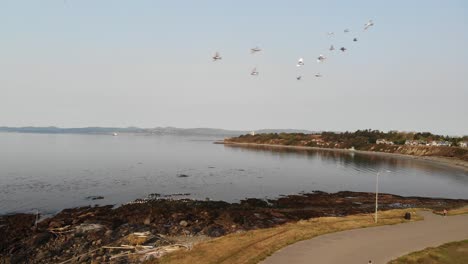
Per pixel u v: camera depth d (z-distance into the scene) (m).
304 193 80.12
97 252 37.69
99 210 56.75
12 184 77.00
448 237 38.25
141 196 70.19
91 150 175.50
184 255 33.22
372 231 39.94
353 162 156.75
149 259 35.06
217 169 115.38
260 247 33.69
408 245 35.06
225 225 49.69
